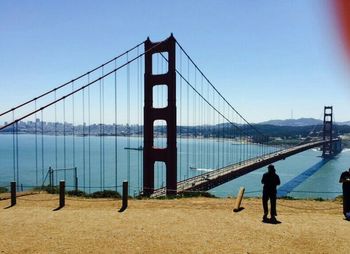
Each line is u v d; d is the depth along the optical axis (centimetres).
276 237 1073
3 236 1084
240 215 1348
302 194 8075
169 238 1062
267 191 1290
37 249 970
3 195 1867
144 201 1648
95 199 1748
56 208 1498
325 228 1168
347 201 1327
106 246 993
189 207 1495
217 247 988
